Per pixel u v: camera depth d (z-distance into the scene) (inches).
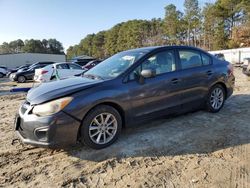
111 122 173.5
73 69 623.2
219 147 168.2
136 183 131.6
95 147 167.9
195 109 225.5
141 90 181.8
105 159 157.5
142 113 184.5
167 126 208.1
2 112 303.6
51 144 152.2
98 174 141.8
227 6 2576.3
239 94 327.9
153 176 137.2
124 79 177.9
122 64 191.9
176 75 202.4
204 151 163.5
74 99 157.3
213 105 235.5
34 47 5516.7
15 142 190.4
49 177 140.8
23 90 334.0
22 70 948.0
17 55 2252.7
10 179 140.1
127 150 167.9
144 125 211.6
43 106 153.9
